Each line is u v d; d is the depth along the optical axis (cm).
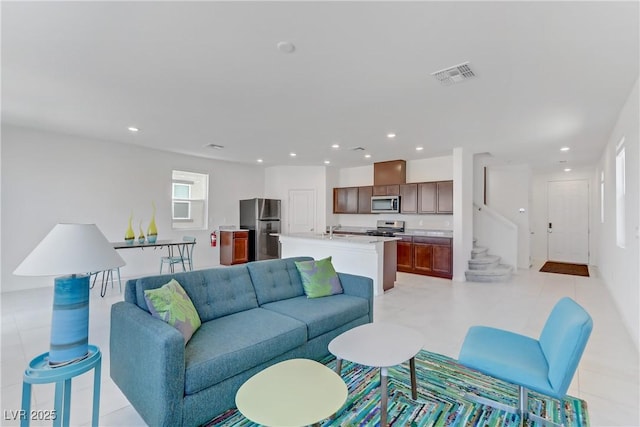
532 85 294
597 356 272
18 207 471
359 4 184
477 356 185
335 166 819
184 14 195
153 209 618
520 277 614
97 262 162
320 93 320
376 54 242
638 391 219
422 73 273
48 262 152
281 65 262
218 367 178
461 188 567
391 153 631
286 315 252
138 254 605
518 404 195
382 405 175
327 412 135
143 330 174
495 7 185
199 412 171
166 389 157
